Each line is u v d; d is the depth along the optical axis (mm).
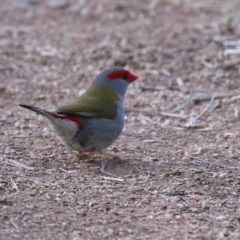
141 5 20734
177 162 10930
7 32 18422
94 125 10305
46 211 8898
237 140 11891
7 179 9938
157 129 12594
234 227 8656
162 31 18109
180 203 9344
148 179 10156
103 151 10852
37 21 19500
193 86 14758
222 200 9500
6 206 8984
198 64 15805
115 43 17281
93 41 17562
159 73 15469
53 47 17203
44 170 10375
